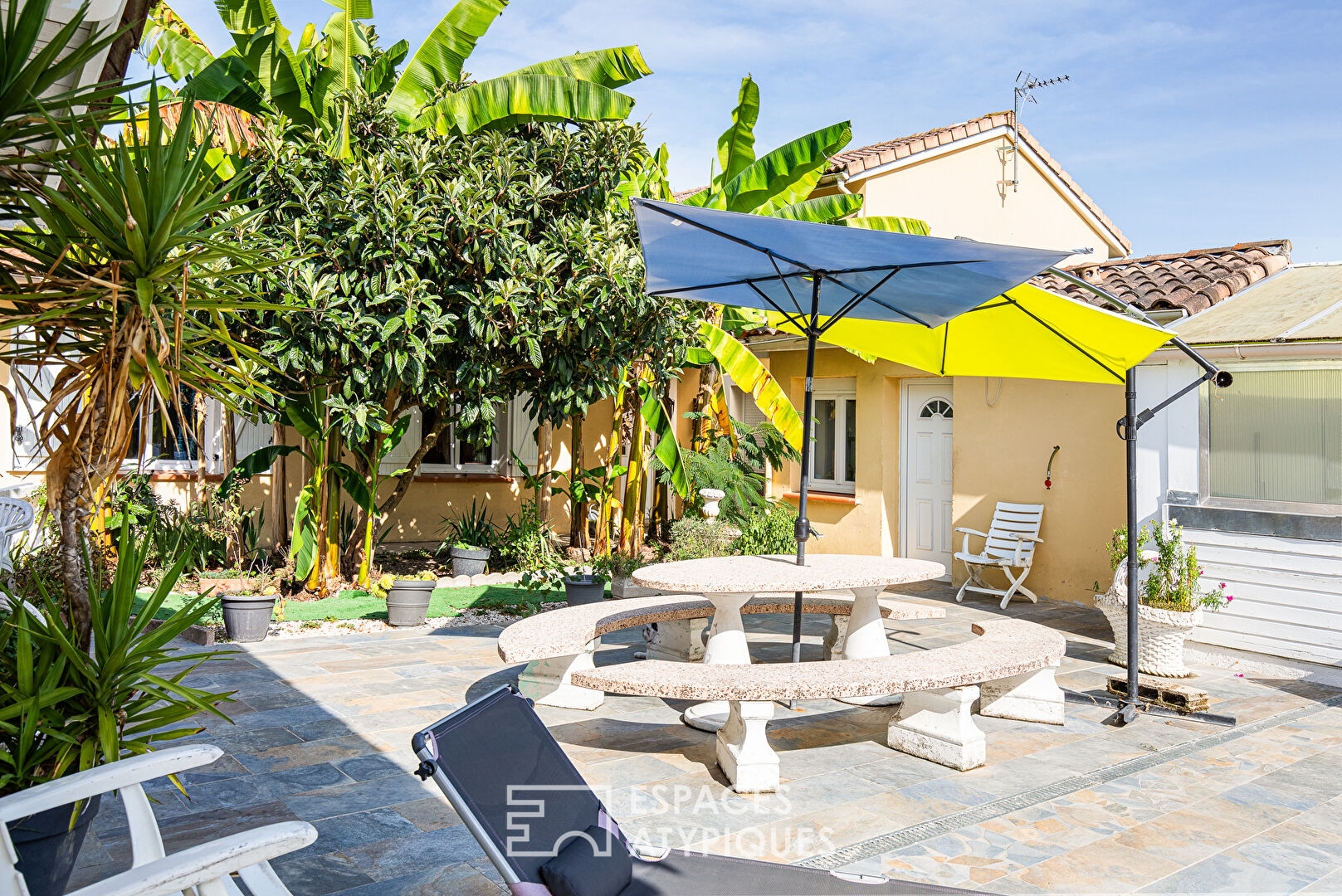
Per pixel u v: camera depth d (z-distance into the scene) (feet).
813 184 38.01
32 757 10.14
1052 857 13.47
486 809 9.77
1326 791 16.31
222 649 25.54
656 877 10.46
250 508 38.70
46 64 10.11
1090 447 32.35
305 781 15.87
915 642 27.30
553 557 36.37
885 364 39.58
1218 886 12.66
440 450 45.85
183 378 11.06
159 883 7.18
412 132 28.99
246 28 28.04
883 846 13.73
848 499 41.06
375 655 25.05
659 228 17.10
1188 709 20.68
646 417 35.01
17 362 10.57
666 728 19.75
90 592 10.87
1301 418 25.13
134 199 9.89
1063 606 32.81
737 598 19.85
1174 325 27.99
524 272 27.43
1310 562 24.57
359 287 26.09
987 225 47.83
